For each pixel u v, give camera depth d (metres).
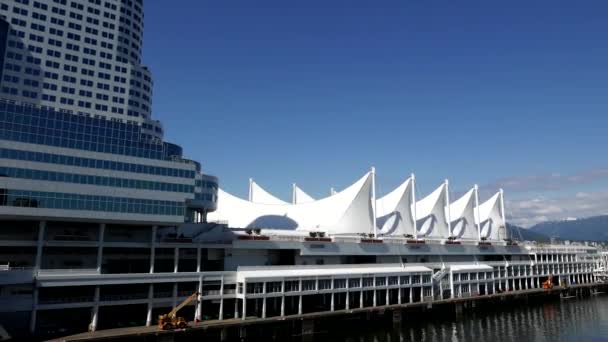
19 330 61.88
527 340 78.19
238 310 78.12
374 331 81.81
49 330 63.72
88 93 122.31
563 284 140.88
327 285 84.50
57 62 119.06
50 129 65.31
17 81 113.19
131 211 69.94
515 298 117.44
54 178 64.62
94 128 68.75
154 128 132.62
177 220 73.94
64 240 67.69
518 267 131.25
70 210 65.19
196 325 67.88
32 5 117.44
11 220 65.94
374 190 109.00
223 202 126.75
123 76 128.25
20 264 67.06
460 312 101.06
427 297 101.69
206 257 82.06
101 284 65.62
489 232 159.25
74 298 63.97
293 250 90.38
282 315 77.25
